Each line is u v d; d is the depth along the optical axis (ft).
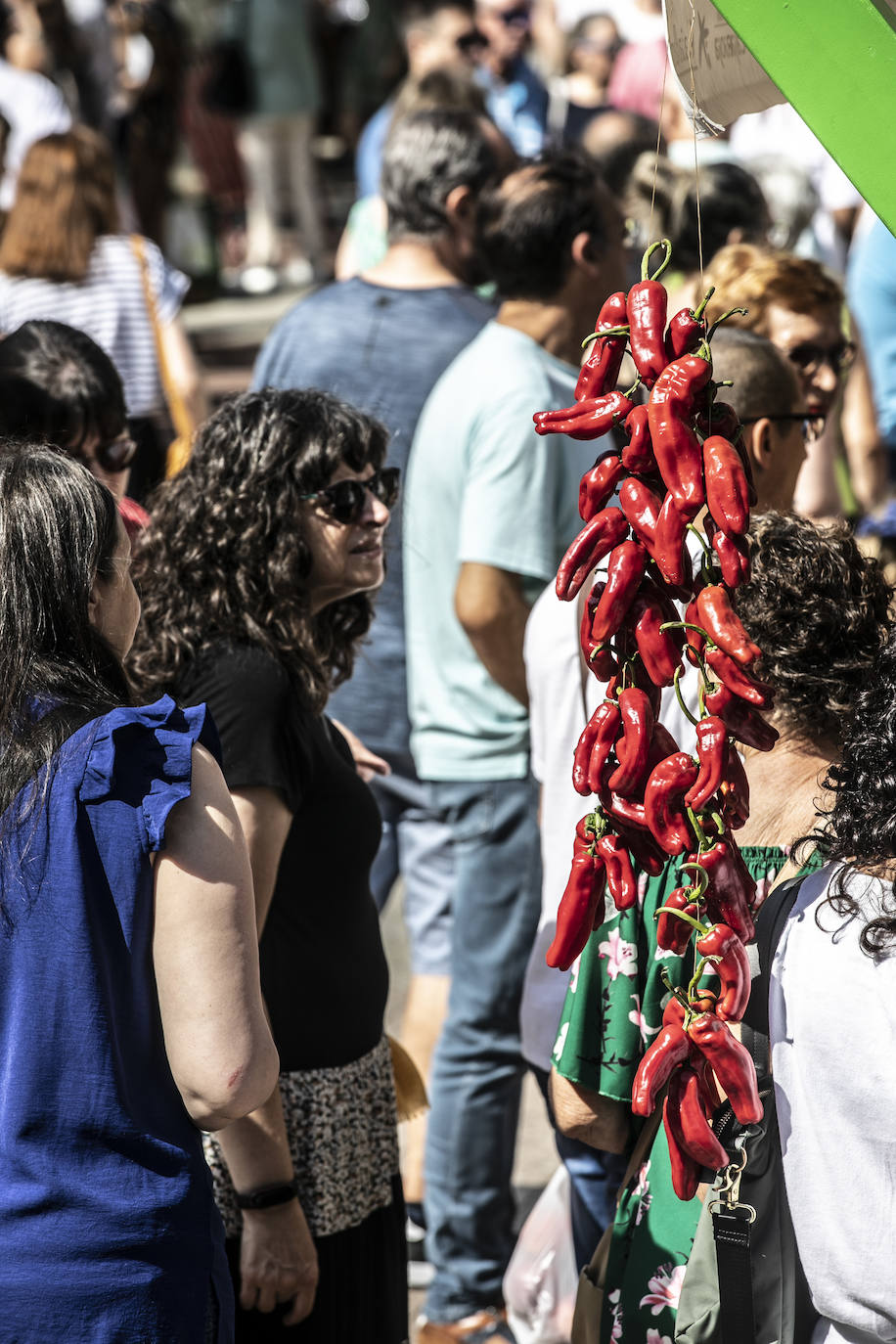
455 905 25.91
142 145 76.23
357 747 22.98
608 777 12.73
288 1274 16.94
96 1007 12.87
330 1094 17.95
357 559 18.85
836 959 13.00
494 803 25.57
